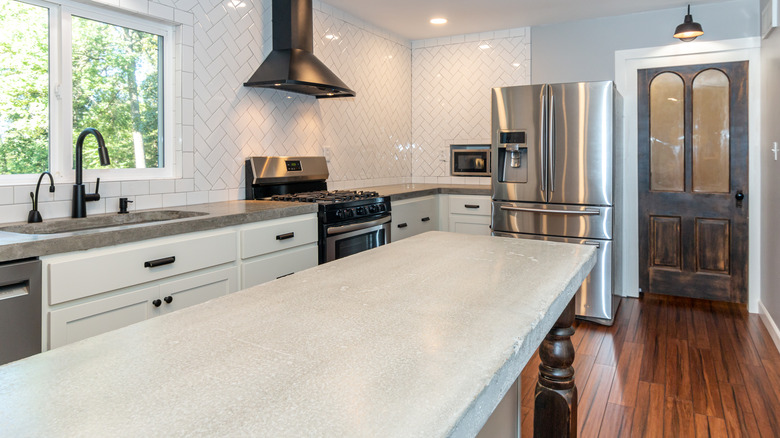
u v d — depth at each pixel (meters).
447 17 4.30
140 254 2.01
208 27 3.01
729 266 4.05
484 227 4.37
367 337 0.82
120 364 0.71
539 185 3.71
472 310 0.97
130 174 2.73
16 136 2.29
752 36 3.83
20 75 2.29
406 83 5.10
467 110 4.95
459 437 0.57
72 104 2.48
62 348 0.77
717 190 4.05
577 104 3.54
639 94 4.25
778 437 2.10
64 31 2.42
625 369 2.80
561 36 4.48
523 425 2.23
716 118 4.02
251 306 0.99
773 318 3.29
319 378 0.66
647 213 4.29
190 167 2.94
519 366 0.80
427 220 4.36
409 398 0.61
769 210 3.49
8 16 2.25
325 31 3.90
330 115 4.05
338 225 3.09
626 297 4.32
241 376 0.67
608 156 3.48
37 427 0.54
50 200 2.30
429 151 5.15
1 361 1.60
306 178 3.68
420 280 1.21
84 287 1.81
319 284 1.17
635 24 4.20
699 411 2.32
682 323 3.58
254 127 3.36
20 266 1.63
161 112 2.91
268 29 3.41
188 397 0.61
